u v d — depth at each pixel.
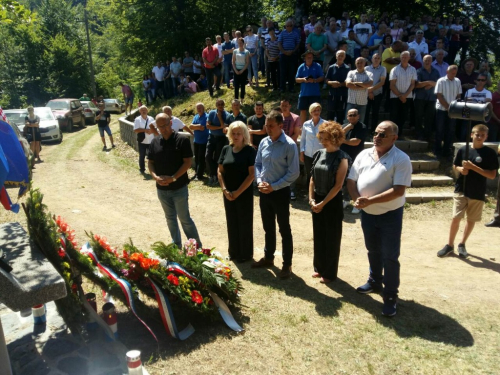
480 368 3.30
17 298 2.75
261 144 4.99
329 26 12.38
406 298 4.45
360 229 6.75
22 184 3.09
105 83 39.69
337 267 4.81
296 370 3.29
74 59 35.03
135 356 2.84
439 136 8.95
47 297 2.86
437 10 18.64
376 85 9.25
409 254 5.84
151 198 8.53
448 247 5.70
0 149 2.71
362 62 8.50
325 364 3.36
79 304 3.53
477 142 5.32
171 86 17.05
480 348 3.55
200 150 9.41
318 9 18.67
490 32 19.16
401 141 9.41
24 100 30.28
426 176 8.57
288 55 11.67
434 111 9.48
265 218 5.07
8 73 30.06
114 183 9.77
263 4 24.11
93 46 39.03
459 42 13.51
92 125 22.77
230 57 13.44
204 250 4.43
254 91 12.83
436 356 3.44
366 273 5.14
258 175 4.98
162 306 3.61
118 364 3.28
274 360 3.40
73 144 15.30
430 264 5.46
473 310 4.18
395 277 4.01
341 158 4.44
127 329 3.82
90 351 3.45
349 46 11.51
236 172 5.12
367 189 4.05
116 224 6.93
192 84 15.34
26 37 32.34
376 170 4.00
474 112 5.01
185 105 13.95
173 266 3.87
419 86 9.31
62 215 7.36
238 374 3.23
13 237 3.83
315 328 3.85
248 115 11.55
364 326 3.88
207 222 7.10
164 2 21.16
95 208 7.85
